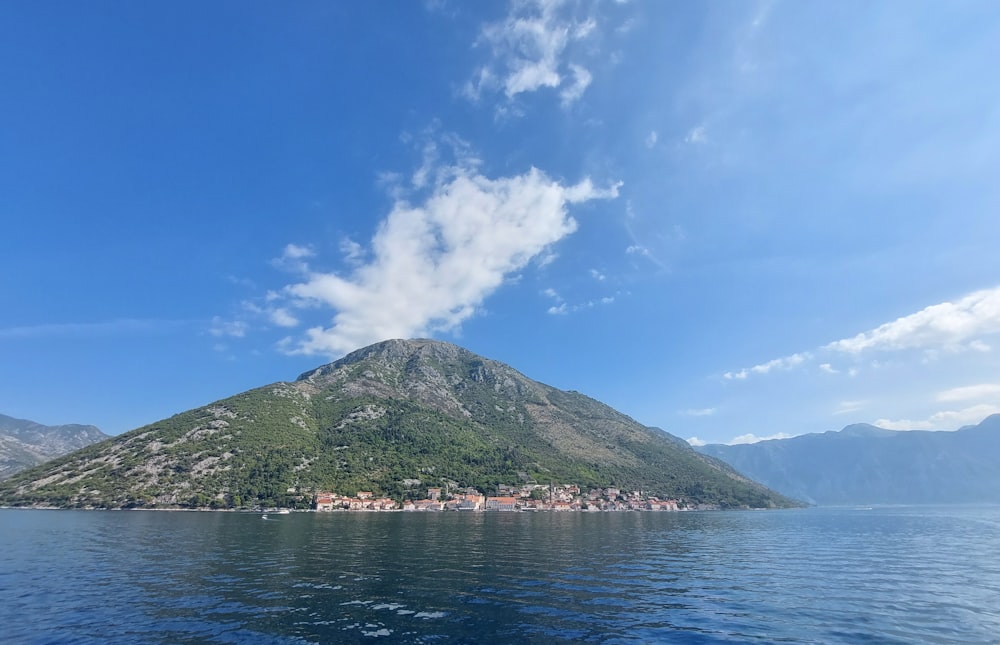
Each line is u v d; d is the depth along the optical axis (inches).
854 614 1414.9
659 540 3737.7
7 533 3710.6
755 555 2854.3
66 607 1403.8
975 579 2046.0
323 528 4320.9
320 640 1117.1
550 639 1149.1
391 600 1499.8
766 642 1144.2
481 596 1571.1
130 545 2945.4
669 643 1127.6
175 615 1317.7
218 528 4242.1
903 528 5861.2
